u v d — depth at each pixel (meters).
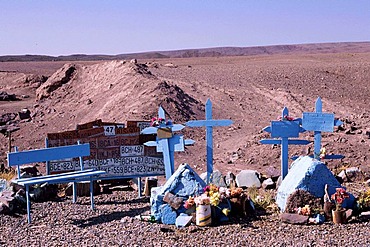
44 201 10.92
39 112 28.25
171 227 8.70
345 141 15.14
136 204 10.55
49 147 11.22
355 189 10.78
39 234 8.58
